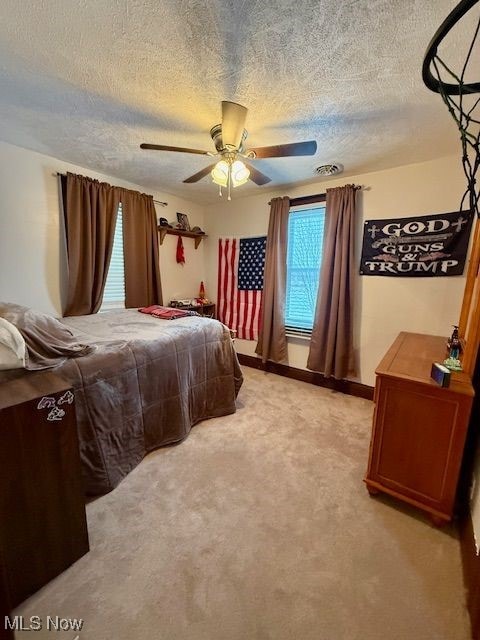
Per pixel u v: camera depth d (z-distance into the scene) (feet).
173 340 7.04
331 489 5.58
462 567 4.12
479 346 4.72
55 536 3.85
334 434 7.48
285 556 4.24
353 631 3.36
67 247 9.29
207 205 13.85
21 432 3.47
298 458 6.48
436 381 4.64
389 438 5.10
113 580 3.86
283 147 5.72
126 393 5.91
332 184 10.00
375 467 5.31
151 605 3.58
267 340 11.73
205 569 4.02
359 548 4.39
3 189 8.01
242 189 11.36
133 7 3.68
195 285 14.11
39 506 3.67
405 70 4.68
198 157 8.49
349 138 7.02
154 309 10.09
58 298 9.39
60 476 3.85
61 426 3.83
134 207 10.80
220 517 4.90
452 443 4.53
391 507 5.18
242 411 8.75
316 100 5.54
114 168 9.48
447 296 8.25
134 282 11.10
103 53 4.49
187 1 3.57
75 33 4.10
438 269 8.29
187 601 3.63
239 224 12.82
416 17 3.71
